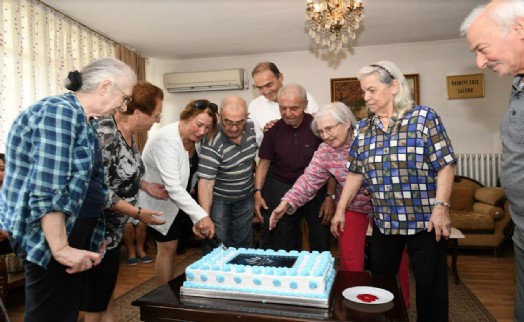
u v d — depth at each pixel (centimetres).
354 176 188
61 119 112
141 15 388
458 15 404
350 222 208
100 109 127
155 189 201
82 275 135
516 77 124
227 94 542
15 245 118
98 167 138
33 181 108
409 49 504
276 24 416
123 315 271
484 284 330
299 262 148
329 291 136
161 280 214
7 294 267
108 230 167
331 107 198
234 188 220
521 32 112
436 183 162
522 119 117
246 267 141
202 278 141
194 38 459
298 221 236
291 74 526
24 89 353
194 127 196
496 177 486
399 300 134
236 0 354
